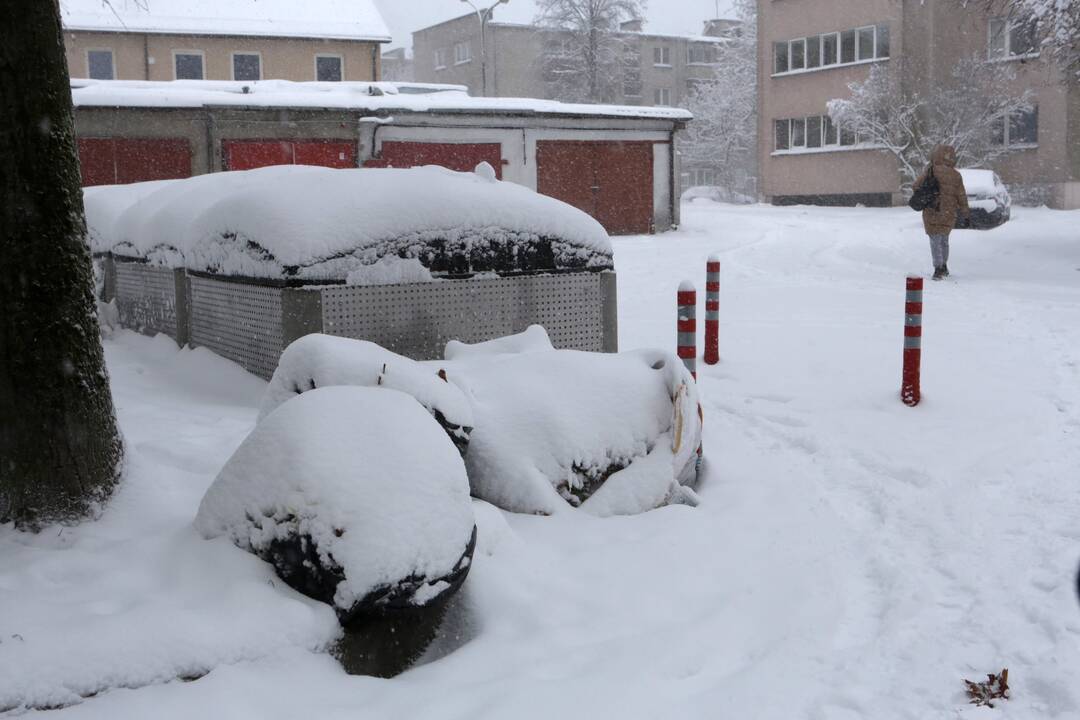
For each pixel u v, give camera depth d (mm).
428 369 4652
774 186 40875
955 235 21484
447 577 3344
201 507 3674
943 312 11133
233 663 3008
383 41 40250
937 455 5664
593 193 26344
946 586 3850
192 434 5684
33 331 3785
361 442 3484
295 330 6223
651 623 3576
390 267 6449
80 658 2850
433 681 3123
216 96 22922
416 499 3377
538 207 7070
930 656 3283
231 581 3322
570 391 4844
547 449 4625
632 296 13461
